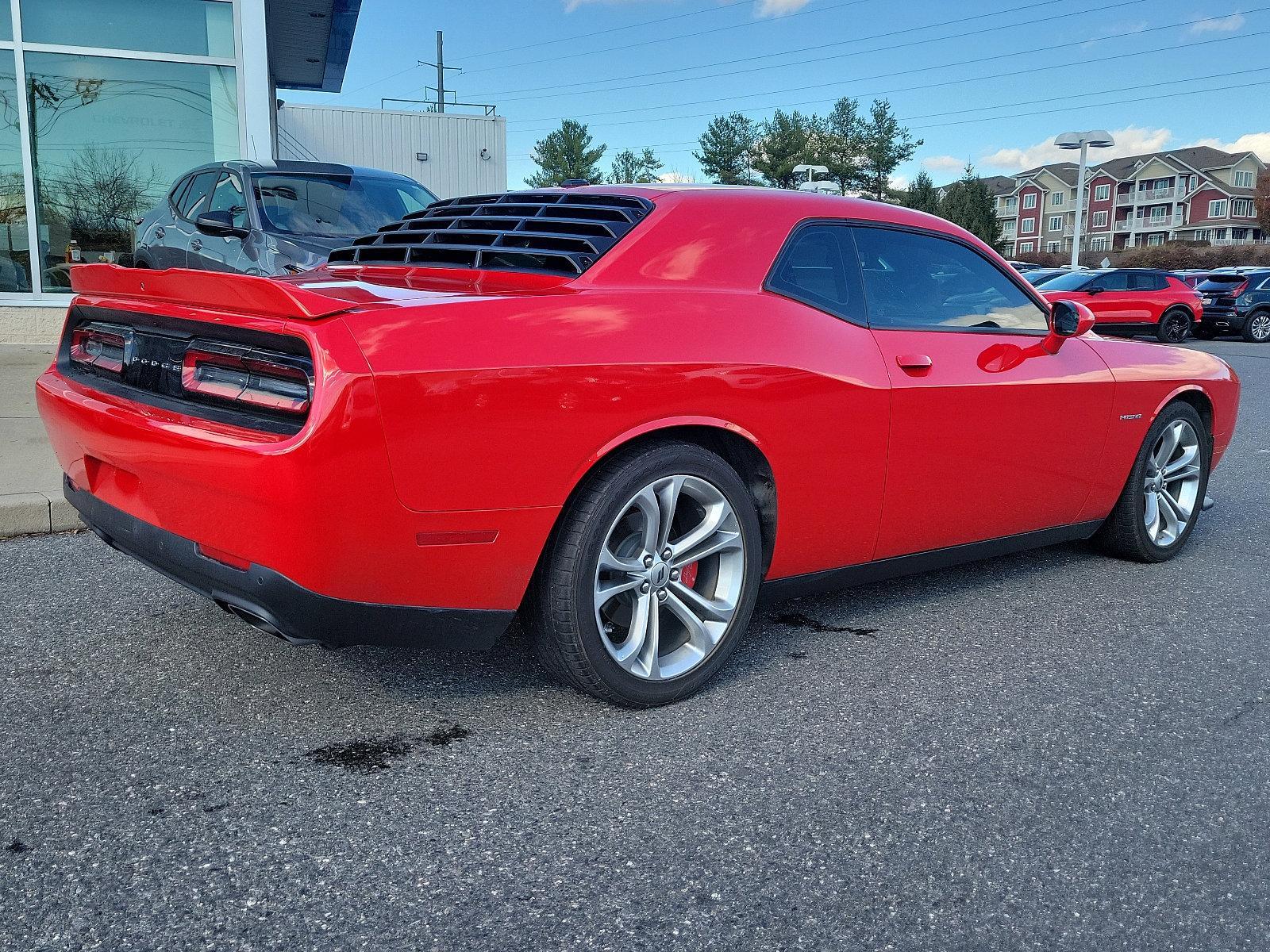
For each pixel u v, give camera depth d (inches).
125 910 75.5
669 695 113.3
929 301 138.8
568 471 100.7
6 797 90.8
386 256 132.1
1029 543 158.4
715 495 113.1
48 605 140.7
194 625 134.2
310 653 125.8
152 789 93.0
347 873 81.0
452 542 96.2
